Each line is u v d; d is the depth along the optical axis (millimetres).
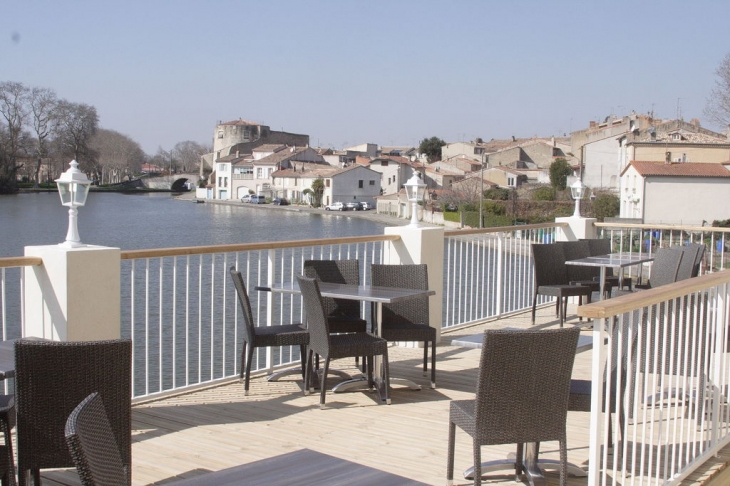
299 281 5328
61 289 4625
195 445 4438
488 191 63594
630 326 3279
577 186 10281
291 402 5430
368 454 4332
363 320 6113
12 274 22812
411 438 4629
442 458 4281
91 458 1812
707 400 4266
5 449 3014
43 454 2988
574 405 3783
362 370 6281
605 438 3287
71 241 4773
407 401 5480
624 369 4277
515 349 3326
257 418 5016
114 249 4898
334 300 6285
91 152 105125
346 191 86938
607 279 8766
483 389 3336
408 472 4055
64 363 2959
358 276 6332
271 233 52906
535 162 84812
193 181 127188
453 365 6641
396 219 70875
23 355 2916
